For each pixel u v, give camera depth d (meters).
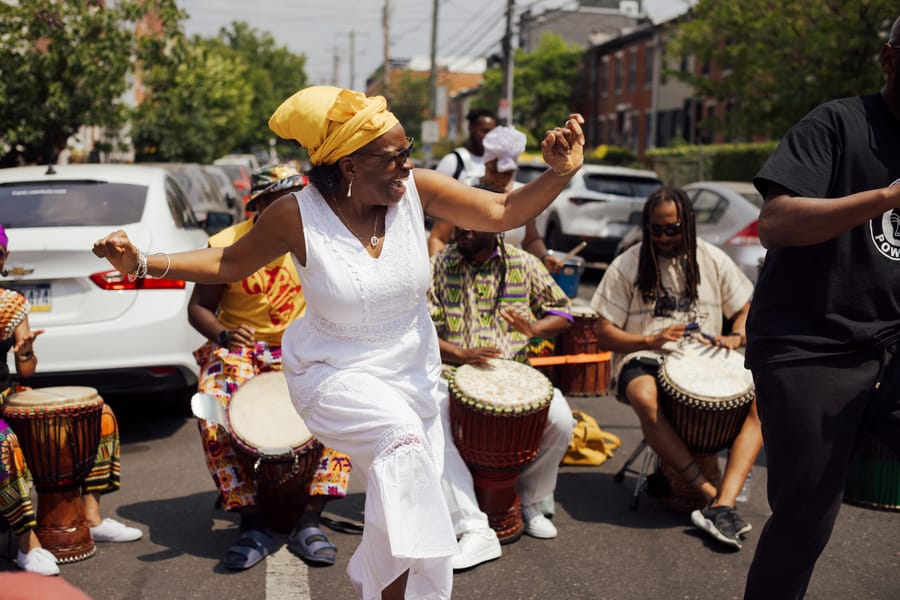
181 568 4.22
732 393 4.58
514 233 6.65
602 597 3.93
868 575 4.16
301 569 4.20
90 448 4.28
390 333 3.06
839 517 4.87
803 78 16.62
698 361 4.84
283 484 4.28
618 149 37.53
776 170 2.85
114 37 13.20
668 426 4.77
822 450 2.85
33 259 5.90
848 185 2.89
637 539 4.59
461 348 4.66
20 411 4.10
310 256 2.97
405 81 61.16
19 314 4.22
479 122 6.99
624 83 46.22
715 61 19.08
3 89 12.35
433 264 4.82
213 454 4.31
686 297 5.02
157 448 6.20
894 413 2.89
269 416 4.30
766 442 2.99
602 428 6.75
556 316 4.80
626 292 5.05
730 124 19.03
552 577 4.14
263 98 65.06
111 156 24.28
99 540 4.52
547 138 2.88
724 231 11.84
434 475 2.85
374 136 2.88
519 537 4.59
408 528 2.79
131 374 6.09
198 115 28.58
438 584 3.00
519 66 51.53
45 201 6.58
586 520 4.87
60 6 12.64
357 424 2.94
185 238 7.10
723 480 4.61
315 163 3.00
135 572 4.18
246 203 4.51
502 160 5.66
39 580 1.26
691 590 4.00
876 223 2.88
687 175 29.30
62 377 6.02
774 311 3.01
